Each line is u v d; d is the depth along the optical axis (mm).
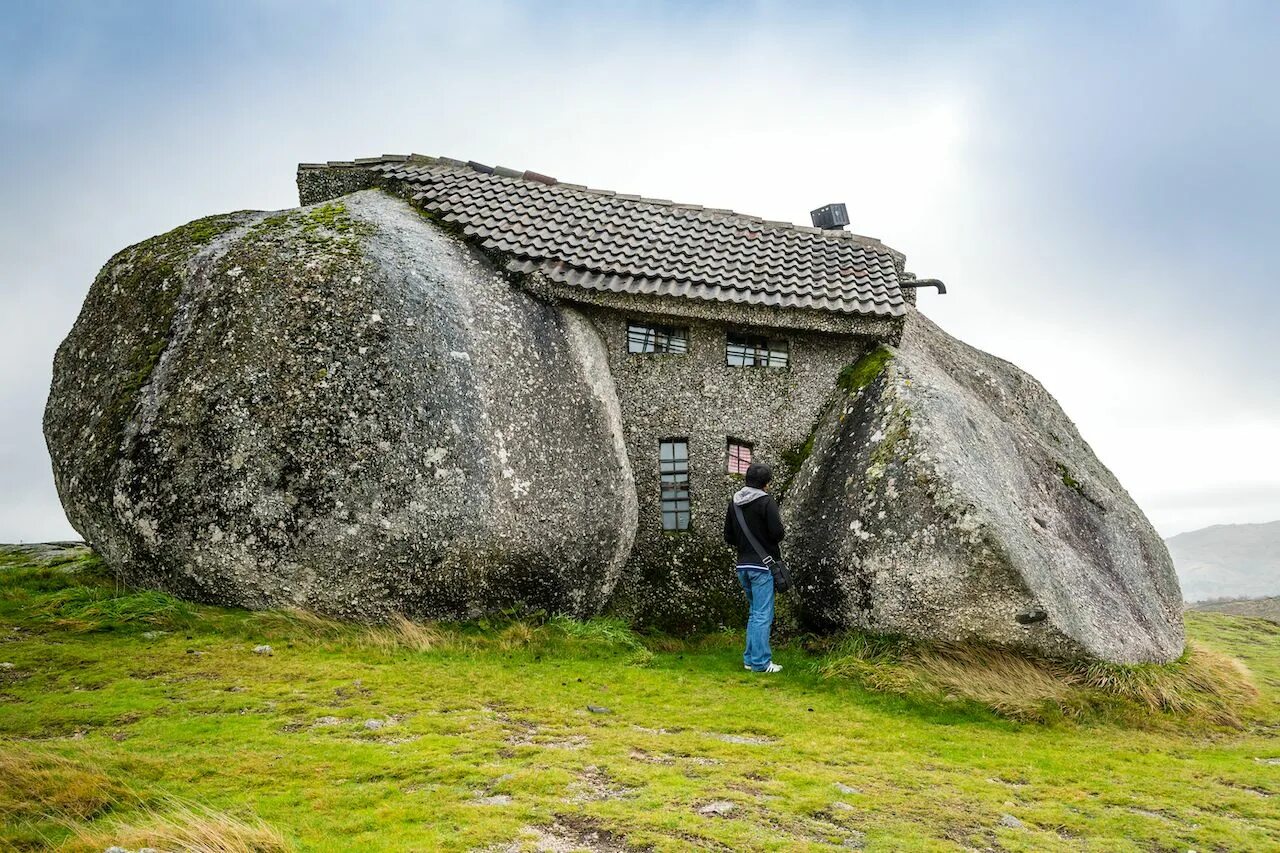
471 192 13031
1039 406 15180
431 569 9664
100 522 10000
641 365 12406
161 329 10586
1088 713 8945
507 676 8586
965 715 8633
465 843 4848
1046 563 10250
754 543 9805
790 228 14055
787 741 7340
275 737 6473
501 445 10320
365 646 9023
